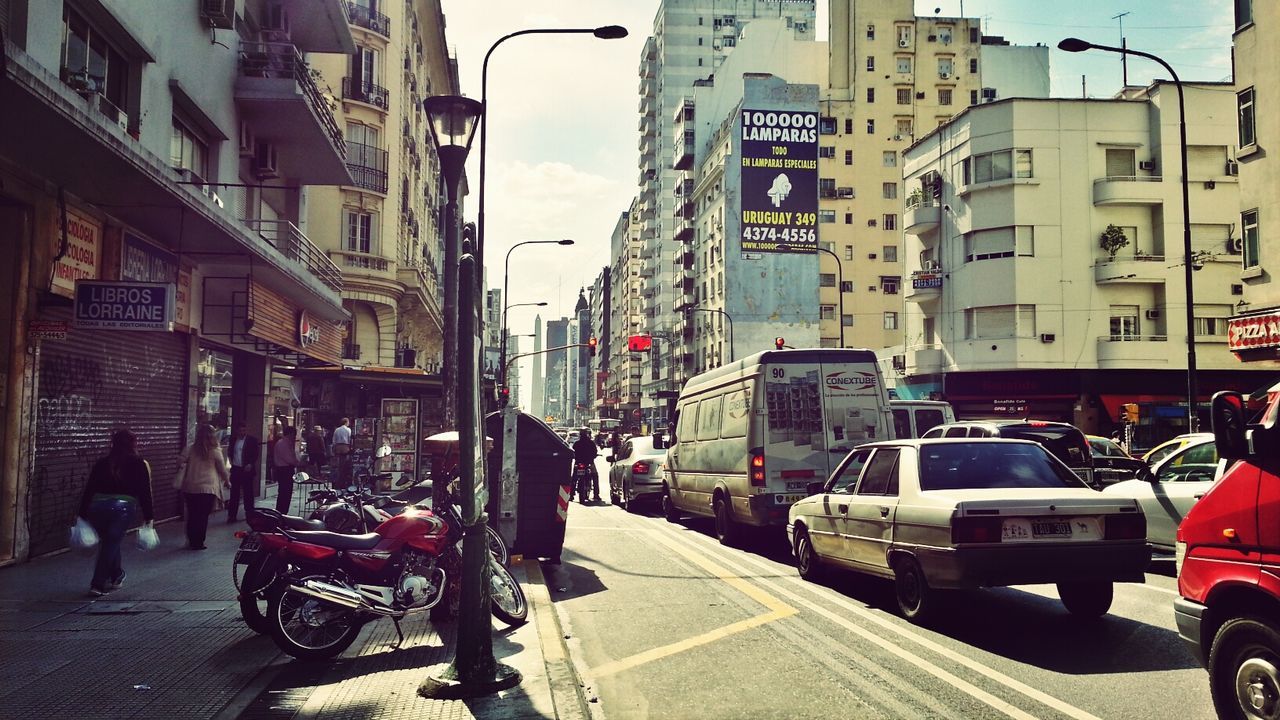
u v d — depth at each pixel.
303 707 5.00
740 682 5.70
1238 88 23.64
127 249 12.42
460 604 5.38
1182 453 10.65
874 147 66.56
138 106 13.27
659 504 20.59
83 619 7.44
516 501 10.55
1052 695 5.24
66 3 11.45
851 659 6.19
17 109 8.17
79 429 11.79
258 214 19.97
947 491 7.18
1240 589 4.19
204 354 16.59
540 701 5.00
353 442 22.80
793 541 10.19
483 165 15.06
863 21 67.00
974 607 8.02
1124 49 22.12
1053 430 13.40
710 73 91.50
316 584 6.14
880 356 50.69
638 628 7.48
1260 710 4.04
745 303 64.38
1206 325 39.91
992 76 67.94
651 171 96.19
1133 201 40.12
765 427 11.91
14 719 4.80
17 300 10.20
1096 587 7.36
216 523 14.97
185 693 5.31
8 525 10.18
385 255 35.59
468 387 5.42
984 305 41.34
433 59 53.06
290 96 17.69
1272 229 22.33
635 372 113.50
